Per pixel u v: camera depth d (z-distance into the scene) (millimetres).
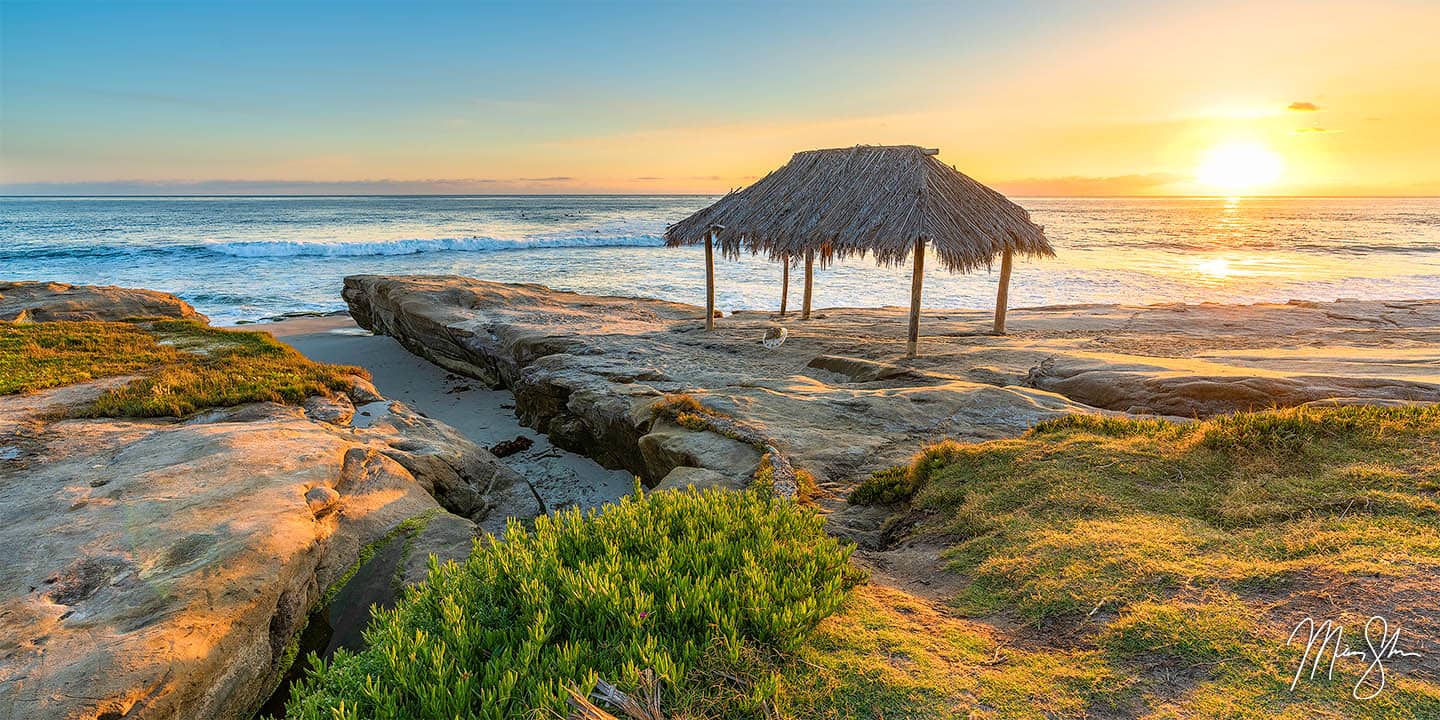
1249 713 2797
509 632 3613
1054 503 5469
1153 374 11039
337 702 3211
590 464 12383
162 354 15008
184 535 5746
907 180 15266
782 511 5246
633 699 2895
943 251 14070
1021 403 10352
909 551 5340
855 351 16219
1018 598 4066
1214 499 5145
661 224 90875
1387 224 99500
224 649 4609
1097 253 55312
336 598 6172
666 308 25734
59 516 6199
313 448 8180
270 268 44281
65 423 9617
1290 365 12328
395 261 49125
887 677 3268
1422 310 21375
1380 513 4406
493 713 2934
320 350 22609
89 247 51031
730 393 11469
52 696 3859
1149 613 3570
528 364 17094
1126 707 2965
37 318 21188
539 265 48000
